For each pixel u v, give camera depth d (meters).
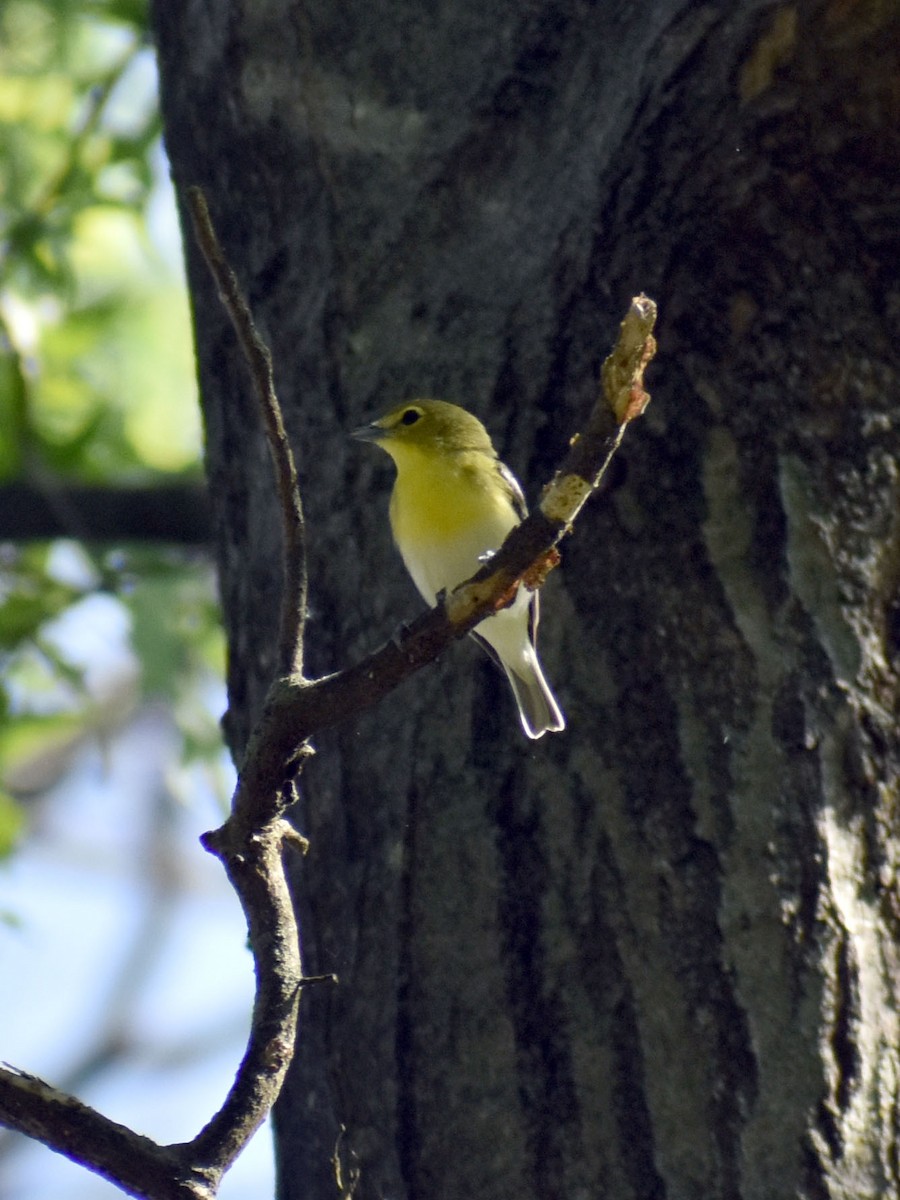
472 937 6.94
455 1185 6.63
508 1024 6.76
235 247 8.80
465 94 8.24
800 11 7.05
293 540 6.19
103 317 17.67
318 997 7.32
